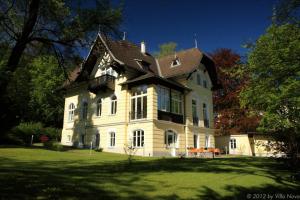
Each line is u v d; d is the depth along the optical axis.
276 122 11.41
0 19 15.92
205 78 33.50
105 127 27.77
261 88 12.09
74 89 33.12
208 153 26.83
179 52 31.95
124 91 26.55
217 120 39.69
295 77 11.01
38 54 19.83
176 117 27.34
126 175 10.66
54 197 6.82
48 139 30.97
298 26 12.11
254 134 34.50
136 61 28.52
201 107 31.41
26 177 8.83
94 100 29.88
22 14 16.75
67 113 33.38
